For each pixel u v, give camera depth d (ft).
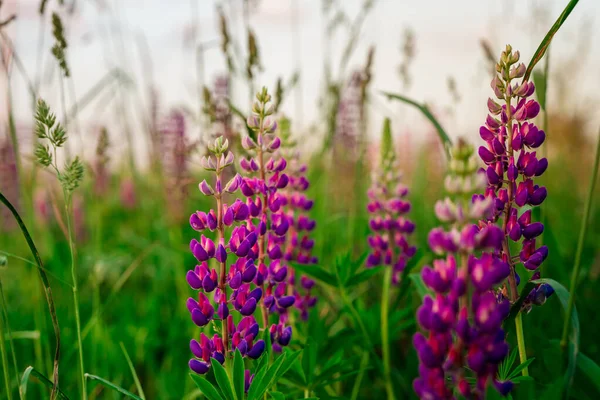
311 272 4.37
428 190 8.82
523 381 3.43
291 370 4.00
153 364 5.18
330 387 4.48
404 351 5.09
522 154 3.58
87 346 5.15
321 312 5.32
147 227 7.88
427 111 4.63
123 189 9.11
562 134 10.92
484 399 3.03
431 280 3.03
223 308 3.50
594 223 8.18
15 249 7.14
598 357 4.56
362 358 4.67
